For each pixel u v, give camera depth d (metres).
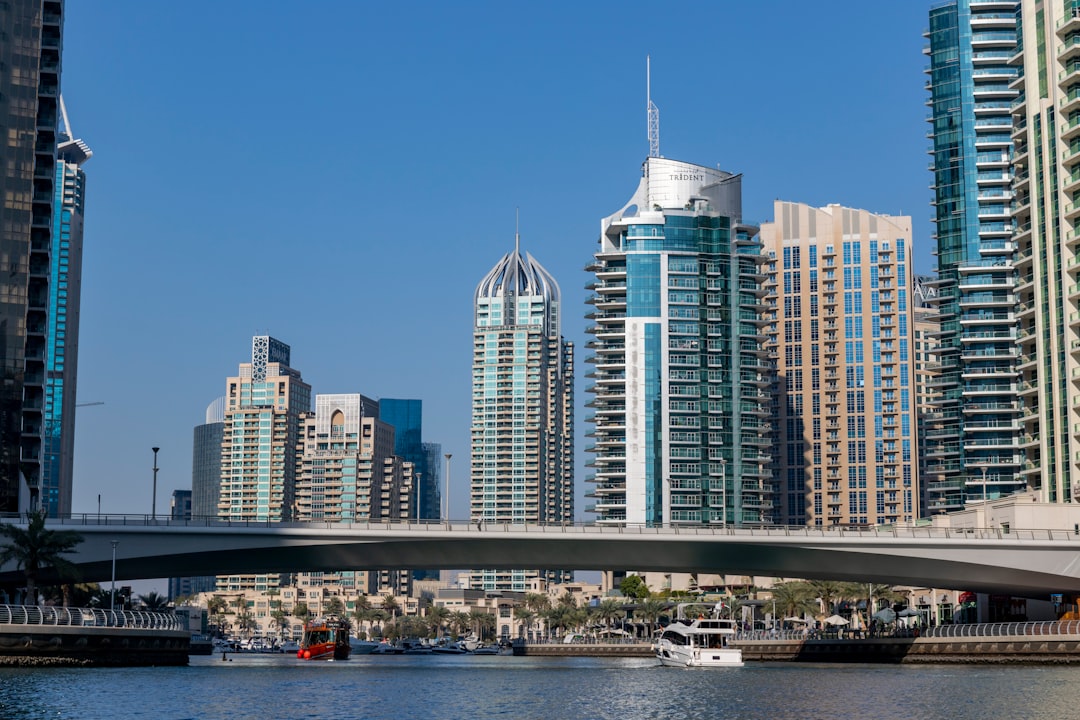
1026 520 163.12
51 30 192.62
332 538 135.62
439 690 110.56
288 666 170.50
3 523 128.50
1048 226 182.50
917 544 143.00
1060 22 181.50
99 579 142.25
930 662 151.25
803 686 110.50
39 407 185.50
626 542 141.62
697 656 160.25
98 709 81.56
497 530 138.25
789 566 145.88
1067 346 176.62
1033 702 87.06
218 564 138.12
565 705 93.56
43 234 186.25
